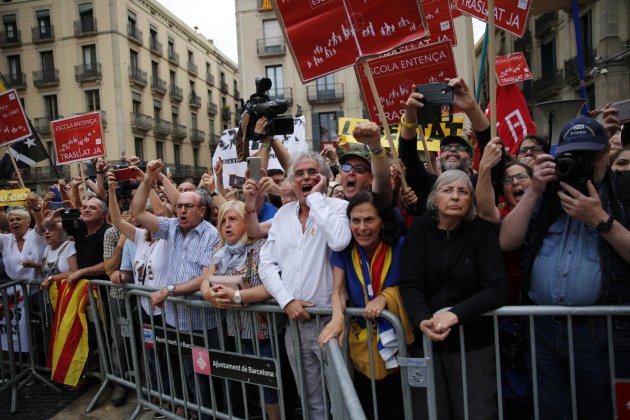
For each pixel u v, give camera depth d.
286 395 2.84
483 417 2.14
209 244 3.21
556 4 5.55
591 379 2.02
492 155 2.18
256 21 24.61
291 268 2.53
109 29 28.56
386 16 2.64
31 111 29.81
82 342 3.80
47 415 3.57
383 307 2.24
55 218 4.12
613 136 3.14
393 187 2.94
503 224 2.19
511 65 4.80
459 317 1.99
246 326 2.82
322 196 2.45
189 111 37.47
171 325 3.21
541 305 2.11
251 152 5.35
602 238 1.98
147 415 3.48
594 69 13.92
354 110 24.31
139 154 31.19
